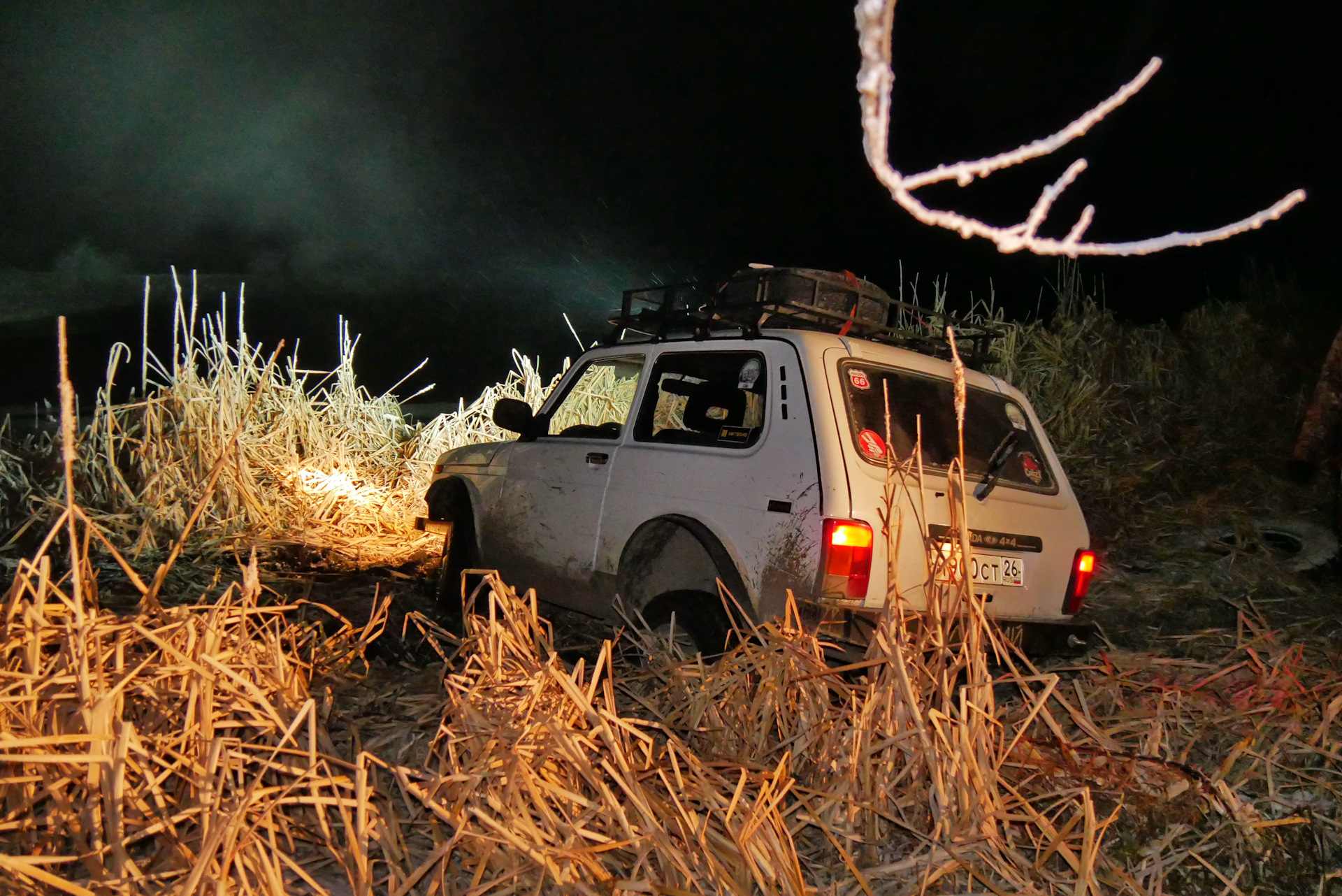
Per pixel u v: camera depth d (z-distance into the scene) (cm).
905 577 390
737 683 335
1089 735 351
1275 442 852
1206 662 490
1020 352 984
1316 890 300
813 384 405
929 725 304
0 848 234
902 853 288
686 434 455
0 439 720
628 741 294
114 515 658
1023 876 277
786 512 393
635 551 453
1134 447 885
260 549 670
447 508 588
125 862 220
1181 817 314
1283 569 633
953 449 439
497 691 301
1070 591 463
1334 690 403
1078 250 104
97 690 252
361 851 238
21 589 268
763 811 268
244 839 233
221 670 264
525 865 248
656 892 241
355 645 402
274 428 833
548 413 554
